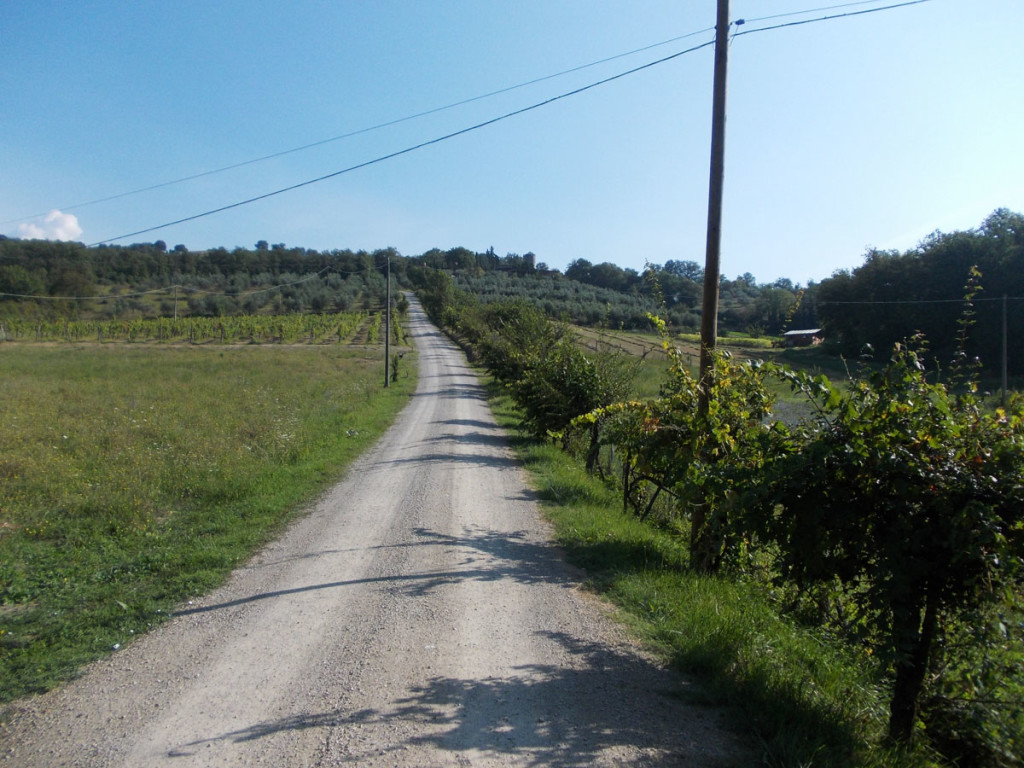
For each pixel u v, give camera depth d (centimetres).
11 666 446
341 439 1535
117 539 761
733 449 527
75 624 521
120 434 1373
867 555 399
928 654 394
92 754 334
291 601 565
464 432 1792
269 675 424
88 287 7956
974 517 333
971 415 397
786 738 346
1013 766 395
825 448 388
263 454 1234
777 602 598
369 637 485
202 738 347
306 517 872
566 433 1467
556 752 333
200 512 882
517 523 855
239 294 9275
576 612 543
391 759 324
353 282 10838
